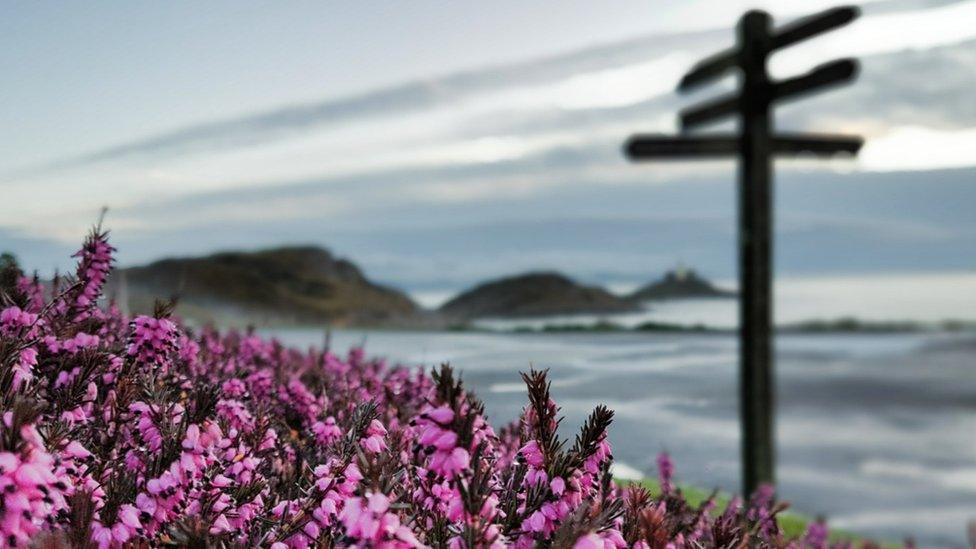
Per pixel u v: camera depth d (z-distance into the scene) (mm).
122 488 2373
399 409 4395
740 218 10617
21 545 1746
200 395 2531
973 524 2910
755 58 10594
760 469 9625
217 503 2424
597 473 2182
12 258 3957
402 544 1658
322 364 5996
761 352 10117
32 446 1828
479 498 1777
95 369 3250
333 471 2311
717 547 2371
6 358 2686
